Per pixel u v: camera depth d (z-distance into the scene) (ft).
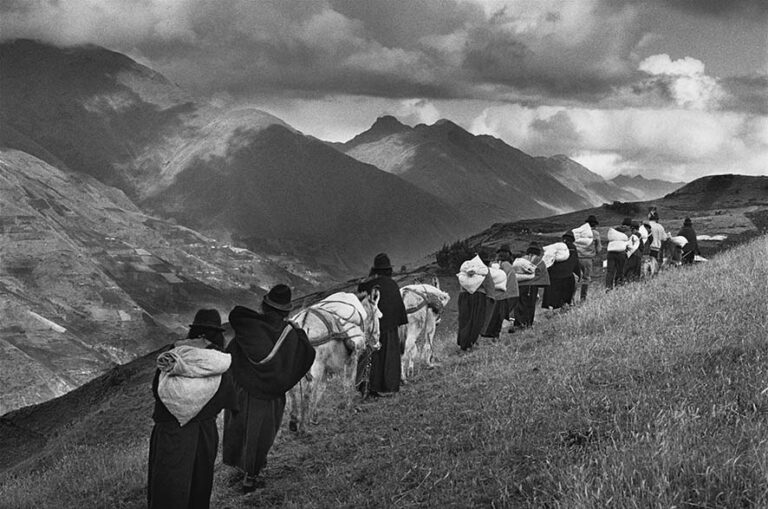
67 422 117.60
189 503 24.84
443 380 45.47
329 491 28.25
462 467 26.84
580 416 28.32
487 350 54.65
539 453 26.09
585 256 70.08
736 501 18.66
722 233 156.66
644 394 28.27
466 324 56.44
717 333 35.78
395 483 26.66
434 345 64.64
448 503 23.95
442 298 51.85
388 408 40.29
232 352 29.55
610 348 39.34
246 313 29.84
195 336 25.68
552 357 42.24
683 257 87.30
